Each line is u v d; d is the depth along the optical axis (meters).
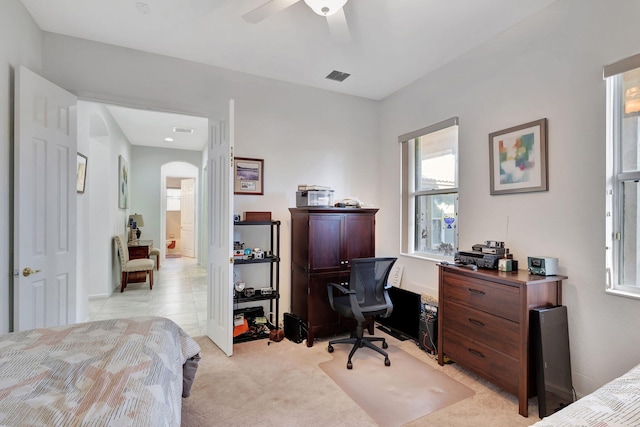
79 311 3.37
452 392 2.25
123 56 2.85
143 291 5.09
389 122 3.97
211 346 3.01
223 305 2.88
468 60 2.92
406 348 3.02
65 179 2.53
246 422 1.90
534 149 2.39
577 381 2.12
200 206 7.66
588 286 2.09
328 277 3.14
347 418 1.95
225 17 2.42
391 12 2.33
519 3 2.25
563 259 2.22
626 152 2.00
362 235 3.32
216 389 2.26
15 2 2.16
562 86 2.23
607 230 2.01
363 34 2.63
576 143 2.16
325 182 3.82
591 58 2.07
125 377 1.13
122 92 2.85
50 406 0.96
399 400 2.14
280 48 2.88
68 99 2.55
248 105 3.39
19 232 2.08
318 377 2.44
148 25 2.52
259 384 2.33
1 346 1.39
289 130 3.61
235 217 3.22
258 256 3.25
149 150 7.30
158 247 7.45
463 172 3.00
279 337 3.14
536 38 2.38
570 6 2.17
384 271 2.83
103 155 4.71
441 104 3.22
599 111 2.04
